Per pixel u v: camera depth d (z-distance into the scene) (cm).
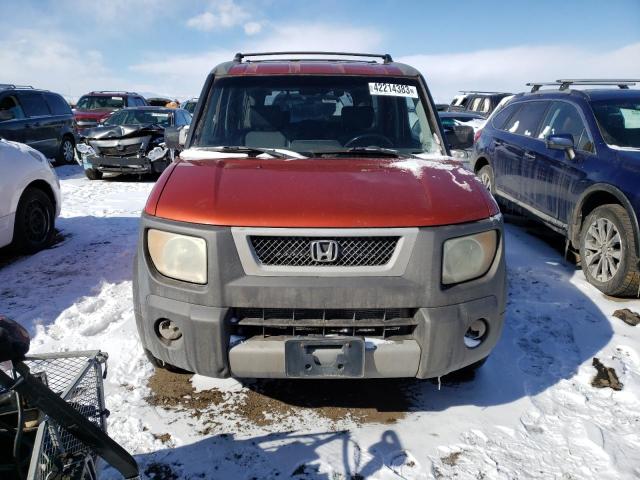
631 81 557
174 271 234
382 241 227
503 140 648
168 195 245
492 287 243
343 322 230
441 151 328
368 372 231
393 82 353
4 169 486
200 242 225
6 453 172
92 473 177
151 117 1257
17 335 139
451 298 230
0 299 409
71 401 174
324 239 224
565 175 493
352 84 349
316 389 290
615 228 416
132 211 746
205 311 226
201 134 333
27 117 1128
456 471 228
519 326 367
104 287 436
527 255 527
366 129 335
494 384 296
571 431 257
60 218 695
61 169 1211
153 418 262
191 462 233
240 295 223
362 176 257
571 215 479
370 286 222
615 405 279
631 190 405
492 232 245
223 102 343
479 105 1736
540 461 235
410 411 271
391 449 241
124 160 1009
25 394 140
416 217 227
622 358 327
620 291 410
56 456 155
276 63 379
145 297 242
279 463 232
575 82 566
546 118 568
